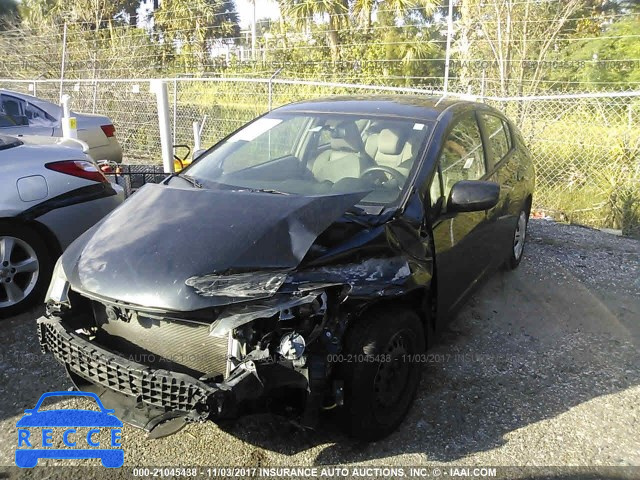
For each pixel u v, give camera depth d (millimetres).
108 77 15039
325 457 2979
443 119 3973
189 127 11859
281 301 2559
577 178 8055
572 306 4965
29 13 23828
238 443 3072
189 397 2469
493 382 3705
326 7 14586
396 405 3146
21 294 4395
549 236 6969
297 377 2611
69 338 2803
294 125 4164
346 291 2740
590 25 13562
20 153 4457
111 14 21938
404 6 14062
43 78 15734
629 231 7430
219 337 2637
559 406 3465
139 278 2703
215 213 3033
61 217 4488
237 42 18609
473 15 10352
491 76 10328
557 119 8336
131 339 2877
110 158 8945
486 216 4227
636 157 7695
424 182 3471
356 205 3305
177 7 18156
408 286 2988
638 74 13453
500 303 4973
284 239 2840
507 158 5000
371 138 3820
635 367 3959
